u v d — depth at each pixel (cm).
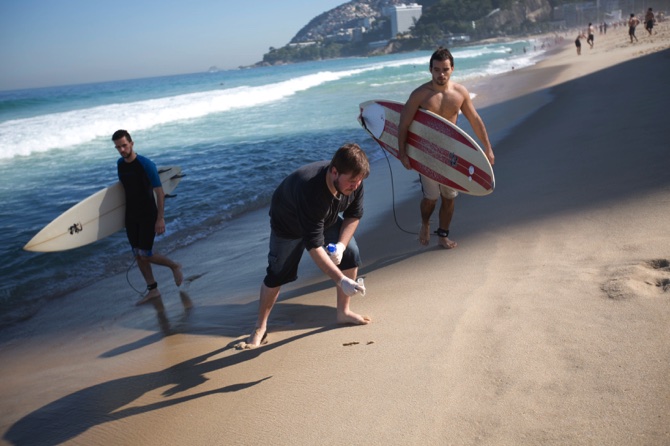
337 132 1356
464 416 219
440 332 295
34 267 579
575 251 365
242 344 345
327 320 363
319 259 288
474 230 471
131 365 350
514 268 362
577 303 290
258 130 1507
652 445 182
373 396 249
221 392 291
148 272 482
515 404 219
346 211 317
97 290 520
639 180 481
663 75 1255
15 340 427
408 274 405
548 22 19375
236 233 653
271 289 340
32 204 848
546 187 543
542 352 252
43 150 1472
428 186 439
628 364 228
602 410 204
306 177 283
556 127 885
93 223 523
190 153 1198
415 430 217
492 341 272
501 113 1270
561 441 193
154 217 473
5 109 3244
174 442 253
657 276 301
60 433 282
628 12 13025
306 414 249
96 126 1784
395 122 483
